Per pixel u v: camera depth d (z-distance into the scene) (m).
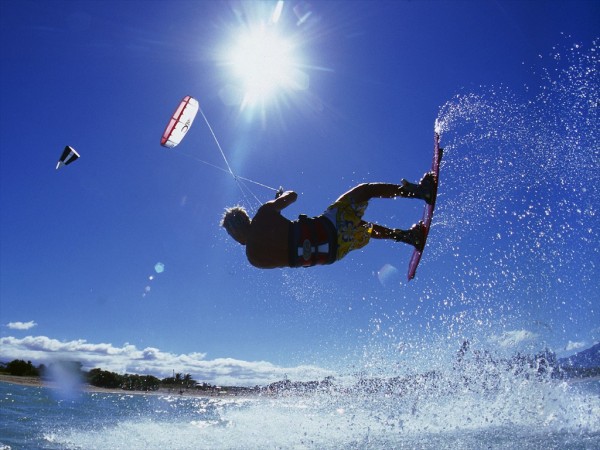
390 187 5.12
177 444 6.68
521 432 5.81
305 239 4.70
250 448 6.10
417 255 5.57
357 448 5.51
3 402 12.55
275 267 4.83
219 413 10.27
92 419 9.56
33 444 6.61
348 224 4.88
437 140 5.57
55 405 12.87
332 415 8.47
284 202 4.85
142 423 8.94
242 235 4.84
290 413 9.25
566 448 4.75
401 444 5.53
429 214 5.35
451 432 6.17
